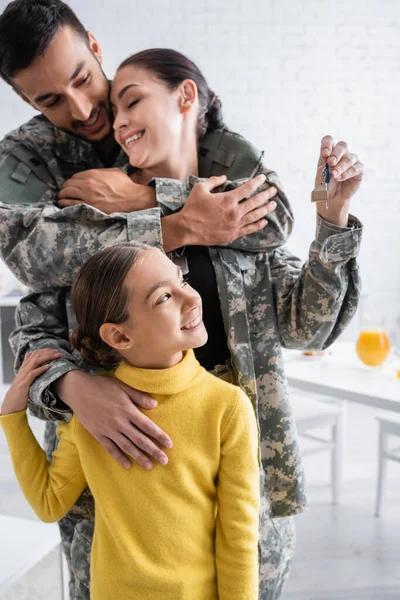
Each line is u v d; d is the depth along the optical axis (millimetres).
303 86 3857
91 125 1146
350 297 1062
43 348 1019
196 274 1056
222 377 1055
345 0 3791
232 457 879
